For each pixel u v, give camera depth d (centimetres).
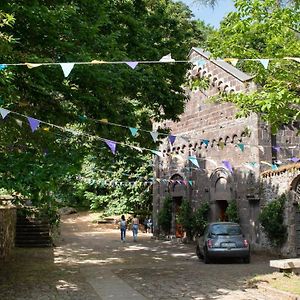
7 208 1978
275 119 1049
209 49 1133
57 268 1597
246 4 981
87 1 1245
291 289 1041
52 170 1003
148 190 3666
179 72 1641
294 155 2133
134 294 1083
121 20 1459
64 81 1180
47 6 1159
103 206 4228
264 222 1950
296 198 1875
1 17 903
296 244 1869
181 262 1780
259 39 1109
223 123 2316
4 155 1028
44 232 2431
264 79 1084
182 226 2614
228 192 2272
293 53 991
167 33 1756
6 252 1977
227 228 1770
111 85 1207
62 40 1158
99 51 1222
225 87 2275
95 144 1625
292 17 967
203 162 2483
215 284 1214
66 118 1267
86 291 1135
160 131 1706
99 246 2442
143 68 1428
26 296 1077
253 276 1350
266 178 2028
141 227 3606
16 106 1128
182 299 1017
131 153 1739
